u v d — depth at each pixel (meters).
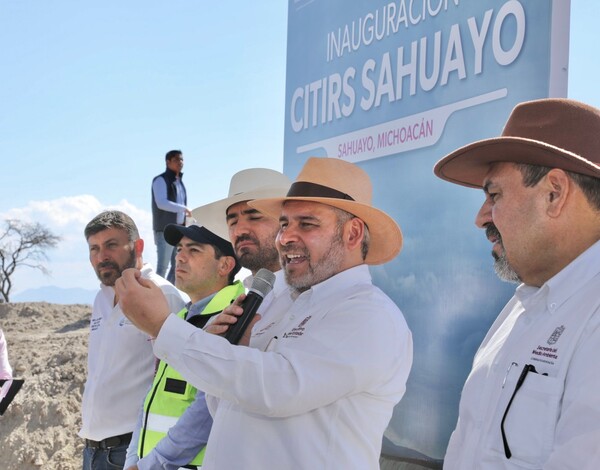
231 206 3.52
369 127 4.30
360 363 2.10
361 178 2.52
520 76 3.31
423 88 3.89
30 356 8.77
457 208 3.66
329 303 2.30
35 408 7.63
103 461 3.91
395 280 4.00
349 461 2.11
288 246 2.42
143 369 3.92
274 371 2.07
